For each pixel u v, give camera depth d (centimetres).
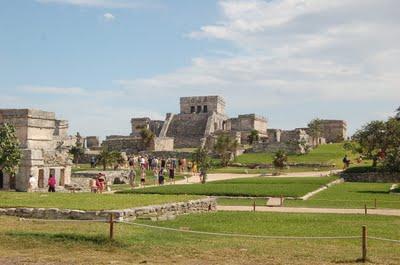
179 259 2047
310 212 3784
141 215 2991
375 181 7775
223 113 16850
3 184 5244
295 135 13462
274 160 9262
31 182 5100
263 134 15012
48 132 5997
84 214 2814
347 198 4922
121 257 2073
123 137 14300
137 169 9100
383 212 3828
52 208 2911
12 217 2902
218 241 2417
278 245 2344
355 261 2041
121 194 4547
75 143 11688
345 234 2659
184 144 14312
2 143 4347
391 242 2470
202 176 6994
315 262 2017
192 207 3584
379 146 8431
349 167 8738
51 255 2094
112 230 2312
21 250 2173
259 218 3312
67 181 5784
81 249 2194
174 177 7794
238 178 7494
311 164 9750
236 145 11144
